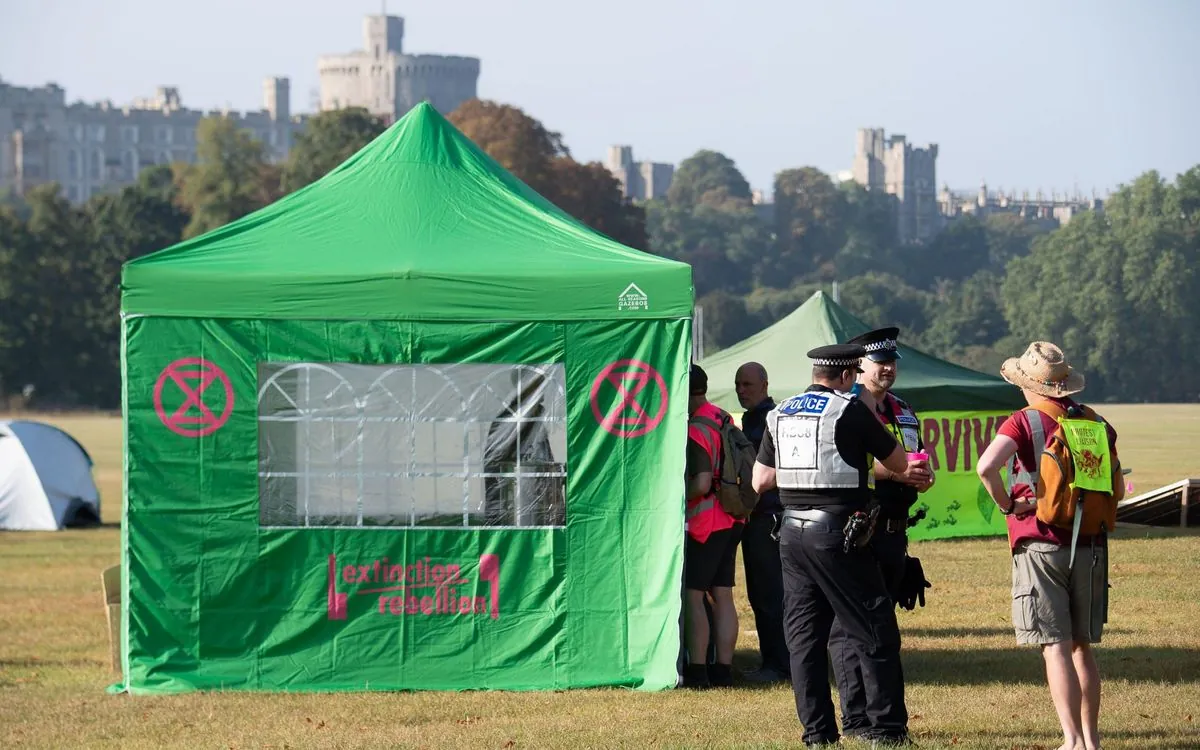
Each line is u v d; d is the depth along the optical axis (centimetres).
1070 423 1394
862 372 1592
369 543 1872
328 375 1877
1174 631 2198
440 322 1878
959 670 1941
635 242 16712
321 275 1872
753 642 2275
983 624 2347
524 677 1862
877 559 1474
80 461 5075
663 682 1839
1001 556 3262
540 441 1881
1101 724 1575
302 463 1873
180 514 1866
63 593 3206
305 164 18575
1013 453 1430
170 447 1867
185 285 1864
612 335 1877
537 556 1872
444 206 2067
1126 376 17362
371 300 1875
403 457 1877
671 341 1869
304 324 1875
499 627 1870
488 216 2062
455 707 1747
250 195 19688
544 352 1877
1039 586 1395
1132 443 7988
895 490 1511
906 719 1463
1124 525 3853
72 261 19525
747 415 1909
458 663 1867
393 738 1583
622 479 1869
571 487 1870
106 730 1661
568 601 1866
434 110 2227
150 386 1866
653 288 1869
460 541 1873
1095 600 1400
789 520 1459
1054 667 1394
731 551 1873
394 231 2003
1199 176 17300
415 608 1872
